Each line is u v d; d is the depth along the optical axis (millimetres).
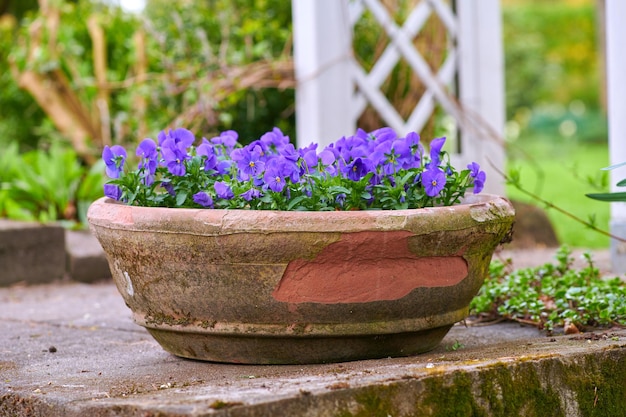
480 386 2195
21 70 7418
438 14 5812
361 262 2318
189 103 6363
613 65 4324
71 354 2889
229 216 2283
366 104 5645
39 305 4195
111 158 2623
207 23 6605
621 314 2951
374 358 2475
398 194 2443
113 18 7742
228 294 2346
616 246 4293
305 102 5215
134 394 2178
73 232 5797
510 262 3750
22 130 8445
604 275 4168
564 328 2998
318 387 2043
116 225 2426
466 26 5922
